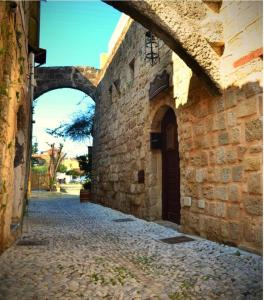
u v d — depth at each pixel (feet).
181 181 18.53
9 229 14.64
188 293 8.50
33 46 21.95
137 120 26.66
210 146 15.67
